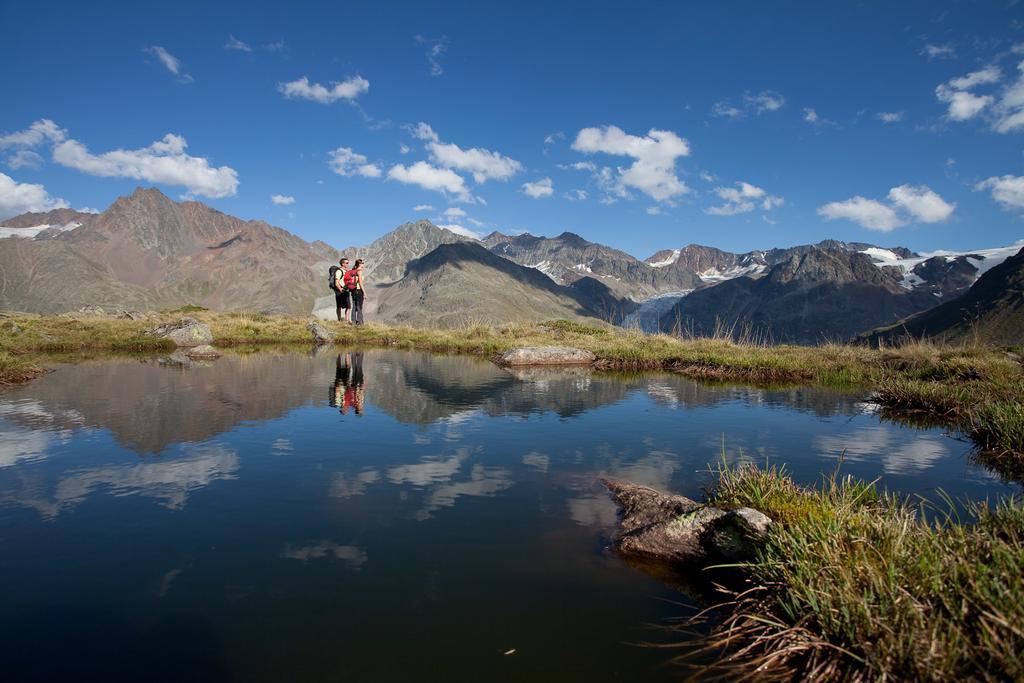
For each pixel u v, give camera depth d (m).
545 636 2.85
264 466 5.54
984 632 2.40
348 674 2.48
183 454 5.93
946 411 8.48
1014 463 5.88
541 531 4.10
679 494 4.92
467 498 4.74
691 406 9.28
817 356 16.11
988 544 3.15
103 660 2.54
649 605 3.19
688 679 2.54
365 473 5.36
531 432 7.19
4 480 5.01
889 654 2.45
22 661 2.52
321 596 3.13
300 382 11.59
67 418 7.64
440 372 14.03
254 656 2.59
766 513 4.11
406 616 2.97
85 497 4.61
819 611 2.75
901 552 3.06
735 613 3.01
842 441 6.85
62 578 3.27
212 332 24.73
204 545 3.74
